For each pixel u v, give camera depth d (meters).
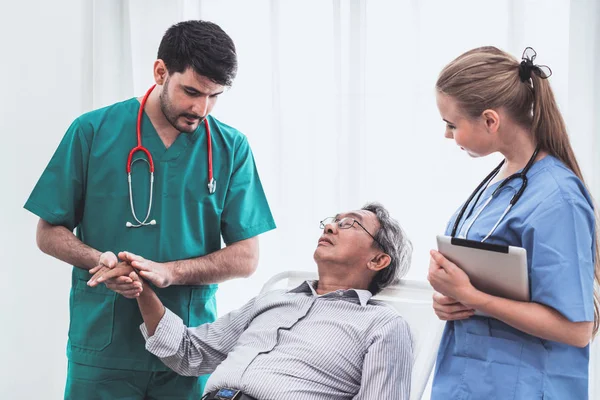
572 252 1.36
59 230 1.90
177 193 1.95
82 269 1.93
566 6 2.26
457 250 1.42
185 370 1.89
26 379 2.77
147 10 2.68
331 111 2.52
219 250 1.99
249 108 2.64
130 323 1.90
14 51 2.76
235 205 2.03
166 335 1.82
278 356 1.72
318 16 2.54
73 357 1.93
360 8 2.46
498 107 1.42
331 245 1.89
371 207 1.96
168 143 1.96
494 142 1.47
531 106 1.45
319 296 1.84
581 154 2.22
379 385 1.63
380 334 1.69
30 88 2.76
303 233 2.55
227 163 2.02
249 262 2.01
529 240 1.39
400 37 2.45
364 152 2.47
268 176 2.62
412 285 1.92
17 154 2.76
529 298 1.40
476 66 1.43
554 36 2.27
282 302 1.87
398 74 2.45
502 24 2.34
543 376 1.40
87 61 2.72
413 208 2.43
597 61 2.22
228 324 1.94
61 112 2.76
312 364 1.70
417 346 1.83
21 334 2.77
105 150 1.93
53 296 2.77
